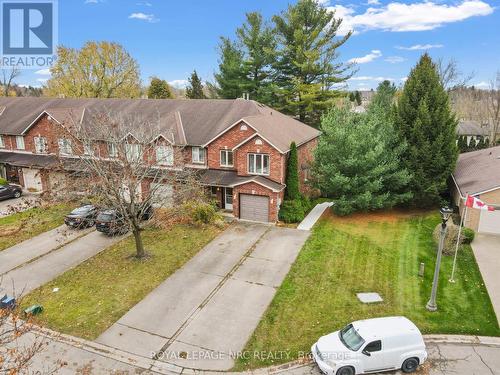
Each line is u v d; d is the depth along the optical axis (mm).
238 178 29578
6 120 41188
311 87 46969
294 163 28672
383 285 19516
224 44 54625
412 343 13945
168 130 31469
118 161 23578
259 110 33906
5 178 40219
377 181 27203
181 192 24781
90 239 25641
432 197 29703
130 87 64688
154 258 22781
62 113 36688
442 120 29016
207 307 17891
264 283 19859
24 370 13984
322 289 19172
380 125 29641
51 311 17703
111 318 17156
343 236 25734
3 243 25047
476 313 17109
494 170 28094
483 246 23828
